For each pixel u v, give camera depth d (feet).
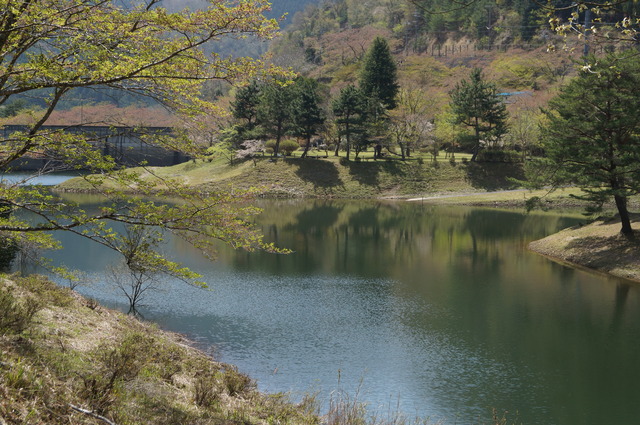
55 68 35.45
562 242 156.87
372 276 126.93
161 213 41.27
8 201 39.78
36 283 66.33
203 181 307.99
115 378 36.32
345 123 325.21
